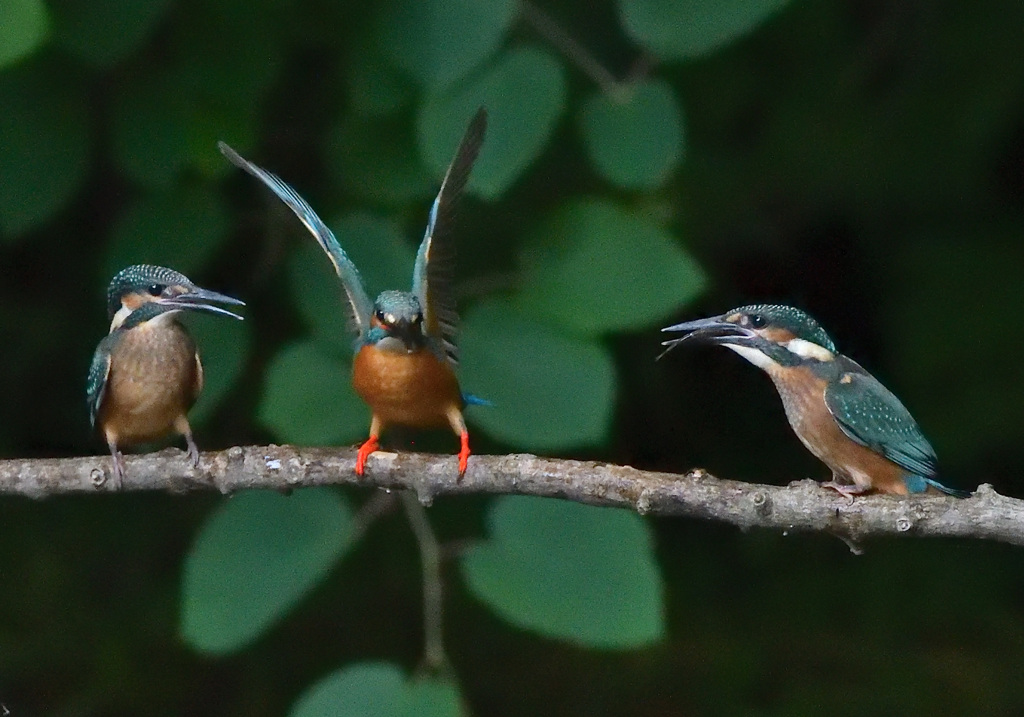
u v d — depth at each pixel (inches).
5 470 280.4
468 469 267.4
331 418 295.6
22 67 300.4
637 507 259.4
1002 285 461.7
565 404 283.7
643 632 258.7
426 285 279.7
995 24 452.8
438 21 294.7
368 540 463.8
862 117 462.0
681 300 288.5
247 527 276.7
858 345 484.4
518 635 473.7
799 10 455.2
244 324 319.9
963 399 455.8
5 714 403.2
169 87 313.9
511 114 289.7
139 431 322.0
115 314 317.7
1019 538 250.5
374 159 314.0
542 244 293.9
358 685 270.8
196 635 269.0
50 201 308.2
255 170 296.5
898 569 487.8
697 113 454.9
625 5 294.4
